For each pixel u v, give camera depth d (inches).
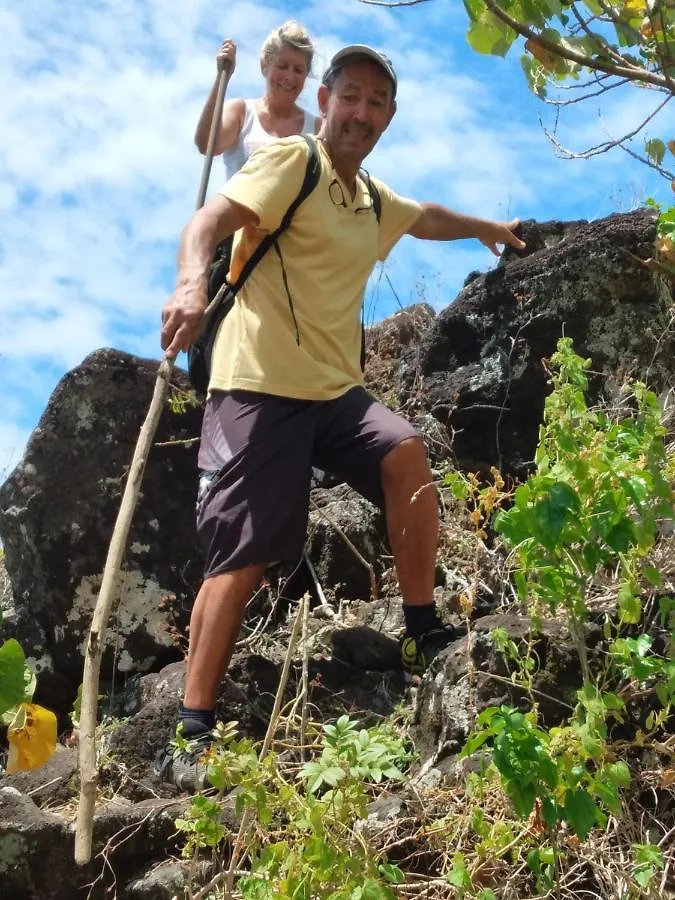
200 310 97.6
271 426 105.9
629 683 92.0
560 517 80.2
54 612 136.6
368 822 85.9
